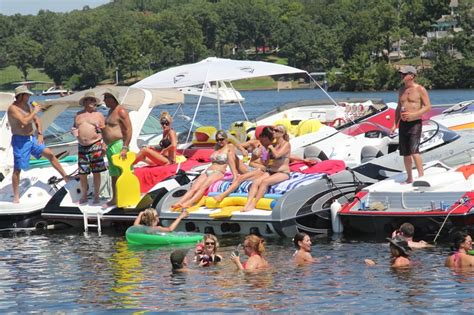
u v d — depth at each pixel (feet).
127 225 93.66
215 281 64.08
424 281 61.67
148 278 66.28
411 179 84.43
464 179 81.56
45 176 100.99
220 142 88.79
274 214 81.51
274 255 74.13
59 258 76.79
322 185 85.20
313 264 69.51
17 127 93.76
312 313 54.39
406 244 69.05
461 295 57.16
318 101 130.00
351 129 108.06
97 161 93.20
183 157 103.50
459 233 67.00
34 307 58.95
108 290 62.90
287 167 86.43
